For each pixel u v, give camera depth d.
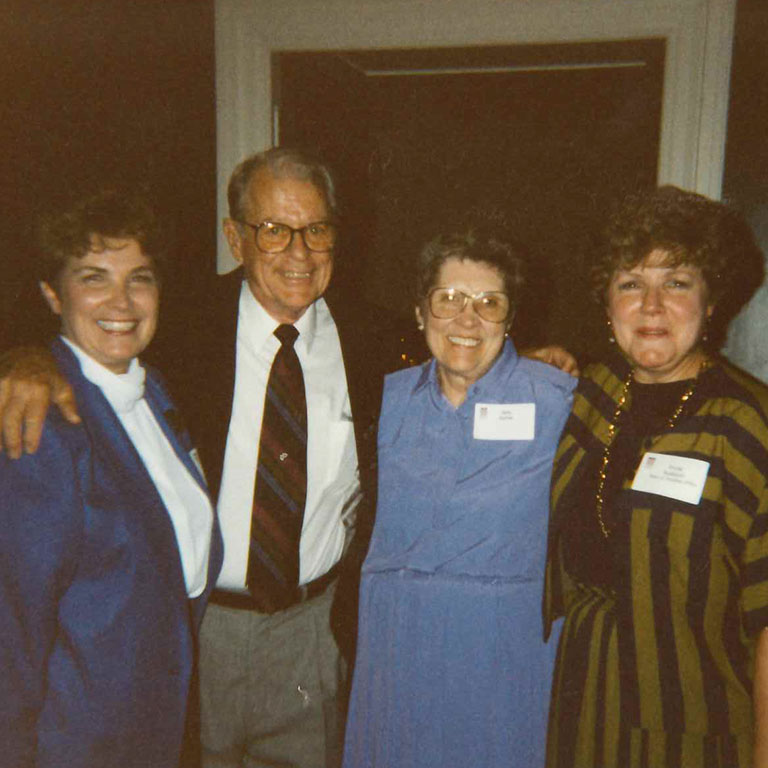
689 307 1.33
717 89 2.43
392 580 1.62
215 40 2.69
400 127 3.79
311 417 1.78
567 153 3.66
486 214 1.65
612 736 1.37
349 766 1.68
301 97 2.91
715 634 1.31
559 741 1.46
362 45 2.67
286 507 1.70
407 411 1.68
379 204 3.86
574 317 3.71
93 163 2.57
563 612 1.56
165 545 1.31
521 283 1.56
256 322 1.74
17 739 1.13
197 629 1.54
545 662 1.57
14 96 2.44
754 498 1.26
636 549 1.35
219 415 1.71
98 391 1.28
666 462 1.34
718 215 1.35
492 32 2.59
